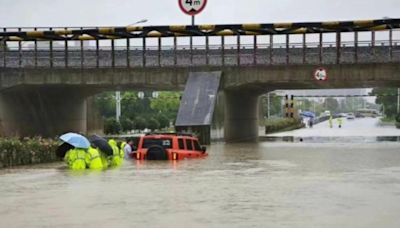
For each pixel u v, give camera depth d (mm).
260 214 18109
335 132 108688
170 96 165500
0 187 25094
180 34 68812
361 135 92062
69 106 84438
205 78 68062
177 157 40312
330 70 66500
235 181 26969
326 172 31312
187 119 64062
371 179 27766
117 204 20047
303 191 23344
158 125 132125
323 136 90188
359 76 66000
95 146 35312
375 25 62281
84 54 72062
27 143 38406
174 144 40625
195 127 63375
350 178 28234
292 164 36719
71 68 70750
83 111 89188
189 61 70250
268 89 83562
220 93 69438
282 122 126250
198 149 43625
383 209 19000
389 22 61312
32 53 72688
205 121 63656
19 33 67438
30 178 28734
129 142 46094
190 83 67938
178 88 80438
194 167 34562
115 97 153750
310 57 67438
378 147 57812
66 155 35375
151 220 17172
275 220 17141
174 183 26266
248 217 17609
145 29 66500
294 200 20891
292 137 88125
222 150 53750
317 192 23047
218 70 68938
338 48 66375
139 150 40438
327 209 19000
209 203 20250
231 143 68562
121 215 17984
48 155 40188
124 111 161375
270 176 29266
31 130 78188
